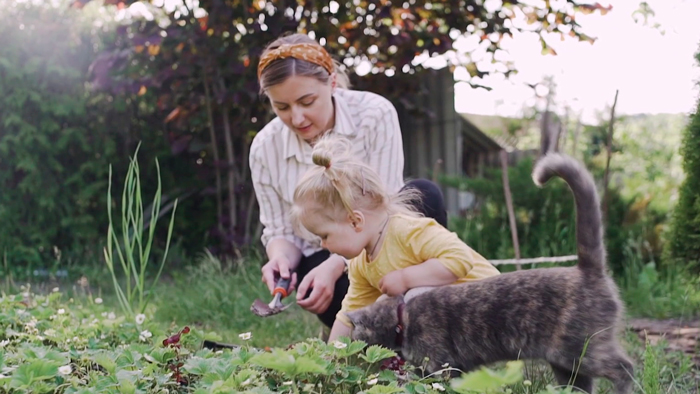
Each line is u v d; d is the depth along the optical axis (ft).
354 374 6.98
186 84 22.03
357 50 21.74
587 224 7.45
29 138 22.48
